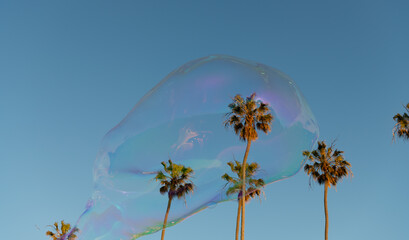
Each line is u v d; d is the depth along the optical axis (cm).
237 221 1925
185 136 742
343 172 2392
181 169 716
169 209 733
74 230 718
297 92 845
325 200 2391
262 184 796
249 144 765
